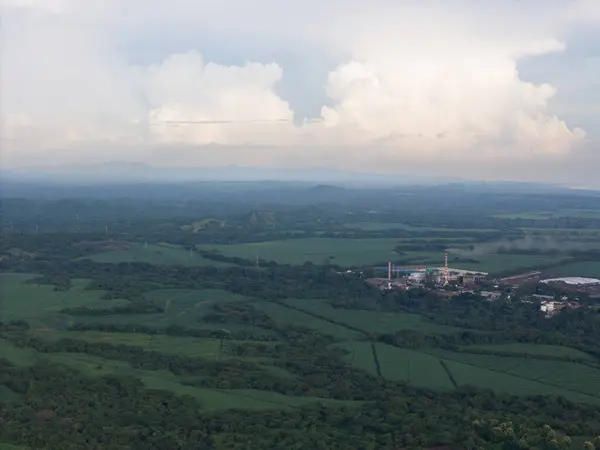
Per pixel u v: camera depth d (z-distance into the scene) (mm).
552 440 105500
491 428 112625
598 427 116438
